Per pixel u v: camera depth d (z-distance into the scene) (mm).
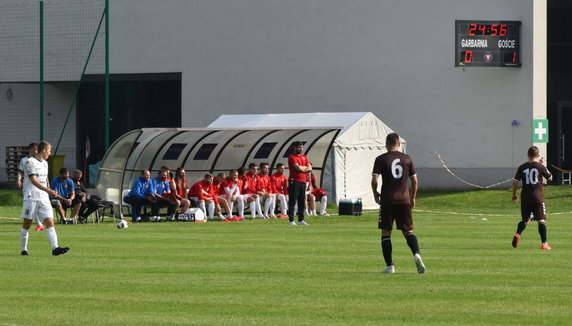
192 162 89812
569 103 123562
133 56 134750
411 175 39562
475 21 113250
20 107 141500
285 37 126562
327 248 52000
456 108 118750
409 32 120562
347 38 123312
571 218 83062
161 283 36875
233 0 129375
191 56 131750
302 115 104062
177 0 132375
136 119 137125
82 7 135000
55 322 28500
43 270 41281
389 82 121500
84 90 139375
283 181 83000
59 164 135500
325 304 31625
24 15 136500
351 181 98312
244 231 65375
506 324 27953
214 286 36000
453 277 38500
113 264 43688
